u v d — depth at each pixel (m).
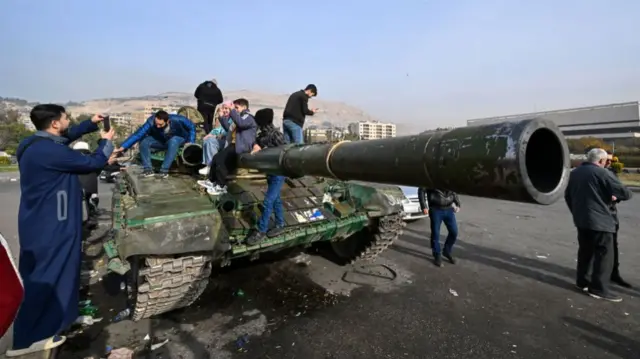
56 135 3.33
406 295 4.89
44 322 3.06
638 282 5.27
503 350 3.56
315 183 6.06
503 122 1.35
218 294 4.94
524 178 1.19
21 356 3.00
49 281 3.06
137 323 4.15
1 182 21.27
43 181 3.06
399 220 5.70
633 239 7.68
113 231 3.71
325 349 3.61
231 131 5.05
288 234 4.62
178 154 5.88
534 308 4.48
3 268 1.53
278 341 3.76
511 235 8.16
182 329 4.02
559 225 9.20
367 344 3.69
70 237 3.20
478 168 1.33
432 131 1.69
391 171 1.77
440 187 1.61
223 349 3.63
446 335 3.85
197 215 3.67
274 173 3.26
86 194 8.52
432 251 6.36
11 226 8.95
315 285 5.25
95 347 3.64
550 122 1.29
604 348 3.60
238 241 4.38
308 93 6.84
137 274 3.70
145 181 4.87
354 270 5.89
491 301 4.69
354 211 5.39
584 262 4.98
